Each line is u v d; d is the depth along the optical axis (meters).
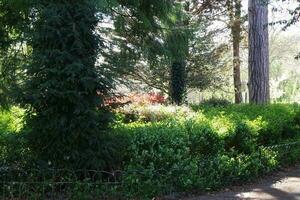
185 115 12.34
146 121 12.56
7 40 9.34
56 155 7.33
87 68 7.24
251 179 8.57
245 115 11.27
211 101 20.53
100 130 7.55
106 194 6.98
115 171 7.35
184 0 21.11
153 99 17.20
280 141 11.12
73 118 7.23
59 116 7.25
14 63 8.99
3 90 9.01
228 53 24.56
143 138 7.94
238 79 24.72
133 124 9.49
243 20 23.38
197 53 22.44
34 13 7.89
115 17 10.72
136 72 20.41
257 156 9.09
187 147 8.18
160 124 9.17
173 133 8.28
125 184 7.15
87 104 7.27
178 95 18.06
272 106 13.40
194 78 22.56
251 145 9.45
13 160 7.62
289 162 10.15
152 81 22.11
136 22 10.95
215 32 23.12
